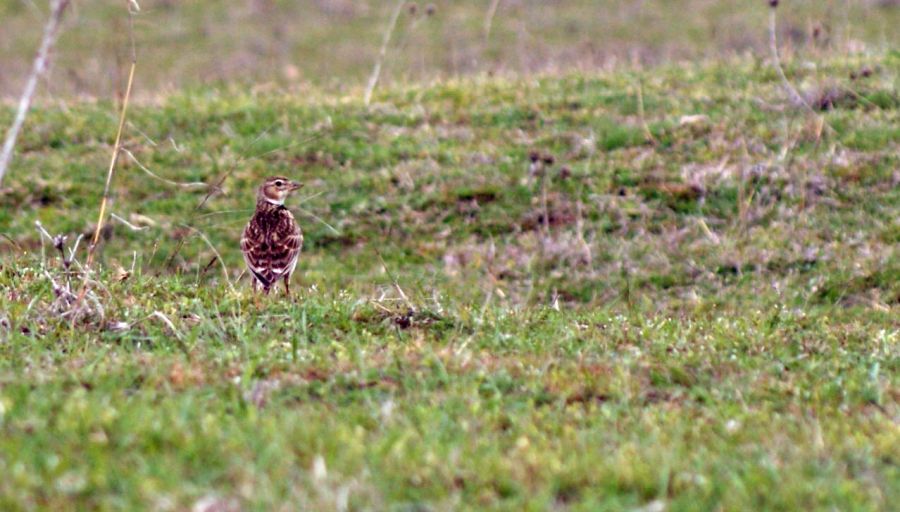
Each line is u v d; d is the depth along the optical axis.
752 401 19.70
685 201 35.56
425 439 16.47
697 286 32.03
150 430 15.80
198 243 35.22
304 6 67.81
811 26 46.34
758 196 35.19
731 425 18.03
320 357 20.34
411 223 35.84
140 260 28.20
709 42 56.56
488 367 20.34
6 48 60.47
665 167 36.91
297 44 60.97
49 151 39.94
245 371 18.97
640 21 61.88
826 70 42.00
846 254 32.62
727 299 30.91
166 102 43.41
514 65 54.09
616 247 33.91
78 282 23.95
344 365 19.94
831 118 38.41
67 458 14.84
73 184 37.72
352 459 15.43
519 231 35.22
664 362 21.20
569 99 41.41
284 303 23.61
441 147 39.09
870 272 31.64
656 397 19.81
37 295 22.81
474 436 16.92
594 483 15.20
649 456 16.12
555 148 38.53
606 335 22.95
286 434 16.09
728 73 43.03
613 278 32.53
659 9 63.97
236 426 16.36
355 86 45.28
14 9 67.00
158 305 23.23
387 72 53.75
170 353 20.56
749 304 30.44
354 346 21.00
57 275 24.36
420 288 28.08
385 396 18.83
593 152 38.03
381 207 36.41
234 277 33.25
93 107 43.22
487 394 19.45
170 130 41.06
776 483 15.33
